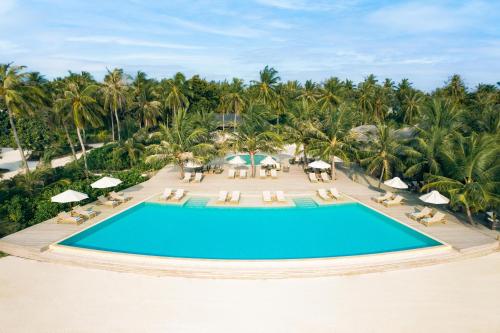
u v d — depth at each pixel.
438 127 22.03
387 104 60.84
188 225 18.06
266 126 27.89
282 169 31.22
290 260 13.41
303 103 32.47
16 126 38.88
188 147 26.23
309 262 13.41
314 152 25.80
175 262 13.48
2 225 16.34
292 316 10.43
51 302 11.09
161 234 16.89
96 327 9.88
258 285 12.19
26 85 24.41
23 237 15.56
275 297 11.45
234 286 12.11
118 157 33.59
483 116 23.19
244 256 14.61
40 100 25.38
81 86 41.34
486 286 12.13
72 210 18.30
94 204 20.48
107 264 13.43
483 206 15.99
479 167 16.89
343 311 10.68
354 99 63.53
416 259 13.91
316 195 22.91
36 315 10.41
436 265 13.66
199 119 30.50
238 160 28.05
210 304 11.04
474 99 53.16
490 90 57.94
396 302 11.16
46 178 24.66
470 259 14.19
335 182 26.52
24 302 11.09
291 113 31.59
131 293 11.64
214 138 29.95
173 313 10.55
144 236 16.64
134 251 15.09
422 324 10.05
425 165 20.66
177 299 11.30
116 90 43.69
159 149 26.09
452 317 10.38
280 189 24.09
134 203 20.80
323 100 50.62
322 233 17.08
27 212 18.42
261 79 52.03
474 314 10.52
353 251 15.09
